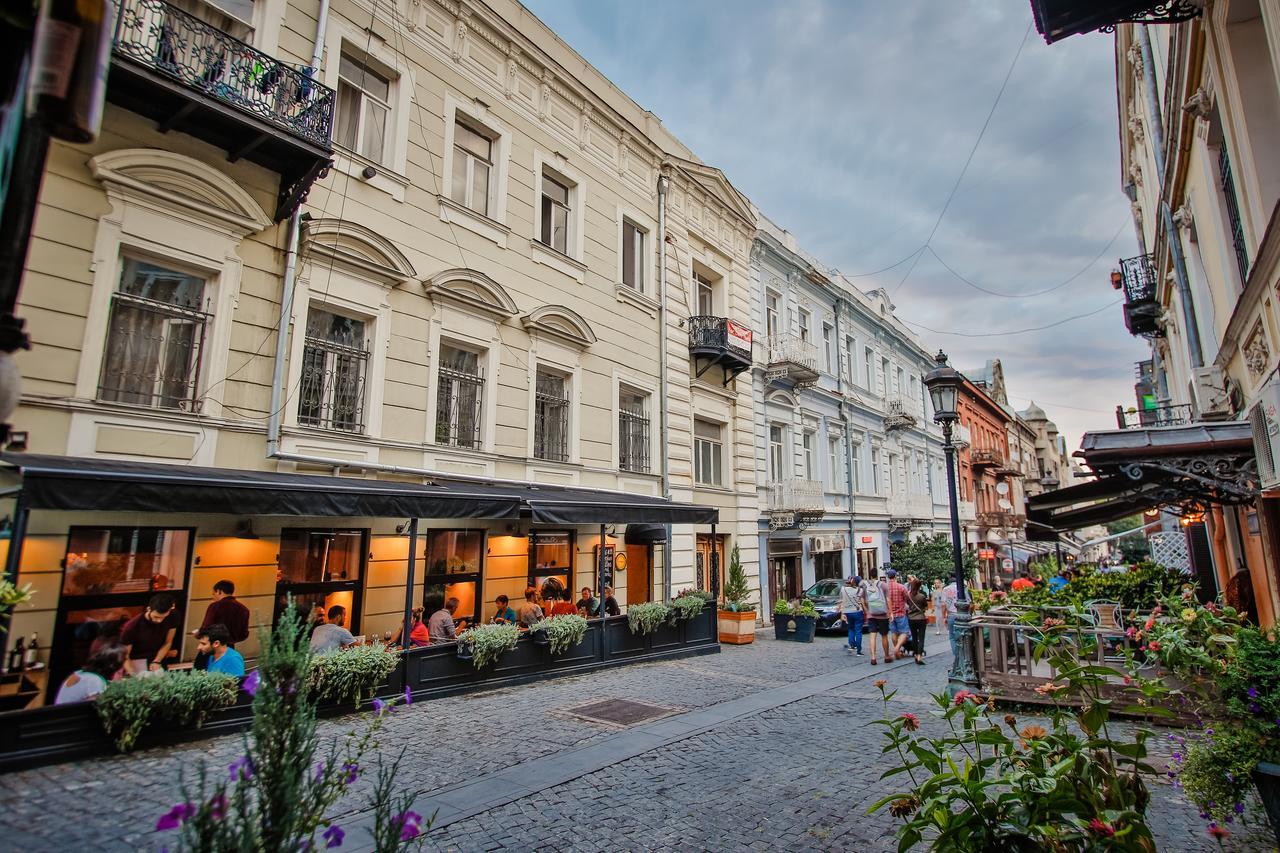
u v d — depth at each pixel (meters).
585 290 14.23
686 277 17.52
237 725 6.50
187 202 8.12
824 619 17.09
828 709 8.51
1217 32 6.56
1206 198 8.67
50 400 6.96
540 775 5.79
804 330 23.31
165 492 6.39
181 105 7.72
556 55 14.09
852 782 5.77
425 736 6.87
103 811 4.67
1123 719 7.56
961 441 34.78
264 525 8.52
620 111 16.02
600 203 15.00
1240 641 4.75
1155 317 15.52
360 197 10.16
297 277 9.27
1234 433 6.85
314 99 8.81
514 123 13.01
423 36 11.43
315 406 9.48
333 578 9.33
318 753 6.15
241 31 9.04
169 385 8.09
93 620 7.23
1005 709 8.26
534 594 11.82
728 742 6.96
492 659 9.14
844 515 23.67
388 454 10.09
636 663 11.61
